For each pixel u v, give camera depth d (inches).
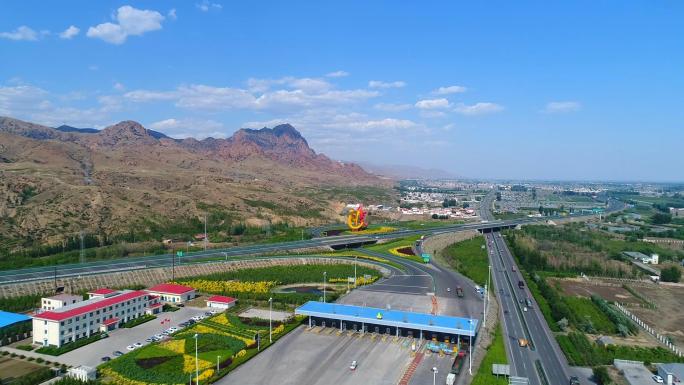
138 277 7805.1
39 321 5231.3
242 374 4483.3
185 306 6742.1
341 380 4360.2
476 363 4805.6
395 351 5108.3
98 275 7504.9
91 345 5236.2
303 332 5689.0
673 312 6948.8
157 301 6722.4
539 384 4367.6
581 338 5457.7
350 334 5629.9
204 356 4884.4
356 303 6752.0
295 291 7603.4
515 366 4785.9
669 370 4424.2
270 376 4439.0
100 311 5674.2
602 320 6284.5
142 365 4633.4
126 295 6230.3
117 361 4717.0
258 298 7012.8
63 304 6127.0
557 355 5103.3
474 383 4320.9
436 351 5073.8
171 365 4638.3
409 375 4483.3
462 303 6801.2
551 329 5964.6
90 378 4333.2
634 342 5585.6
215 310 6525.6
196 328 5757.9
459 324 5260.8
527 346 5349.4
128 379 4325.8
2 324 5428.2
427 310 6397.6
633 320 6476.4
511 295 7593.5
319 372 4534.9
